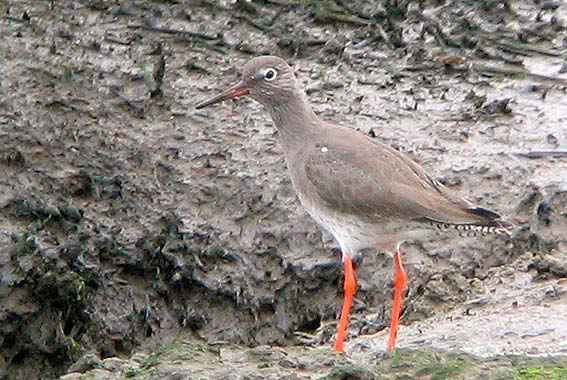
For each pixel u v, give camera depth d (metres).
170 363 10.25
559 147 15.77
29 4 18.28
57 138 15.72
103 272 14.81
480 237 14.56
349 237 12.55
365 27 18.45
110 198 15.25
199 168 15.42
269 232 14.84
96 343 14.63
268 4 18.70
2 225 14.88
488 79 17.45
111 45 17.42
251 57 17.53
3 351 14.55
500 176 15.22
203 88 16.67
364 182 12.24
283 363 10.21
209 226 14.93
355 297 14.47
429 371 9.98
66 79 16.56
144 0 18.50
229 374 9.94
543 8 19.09
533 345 11.85
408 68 17.66
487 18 18.84
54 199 15.18
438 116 16.50
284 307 14.65
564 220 14.76
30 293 14.57
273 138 15.77
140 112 16.19
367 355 11.88
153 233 14.98
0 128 15.74
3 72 16.58
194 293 14.80
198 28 18.03
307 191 12.68
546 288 13.52
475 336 12.34
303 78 17.28
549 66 17.73
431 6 19.06
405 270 14.39
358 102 16.75
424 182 12.41
